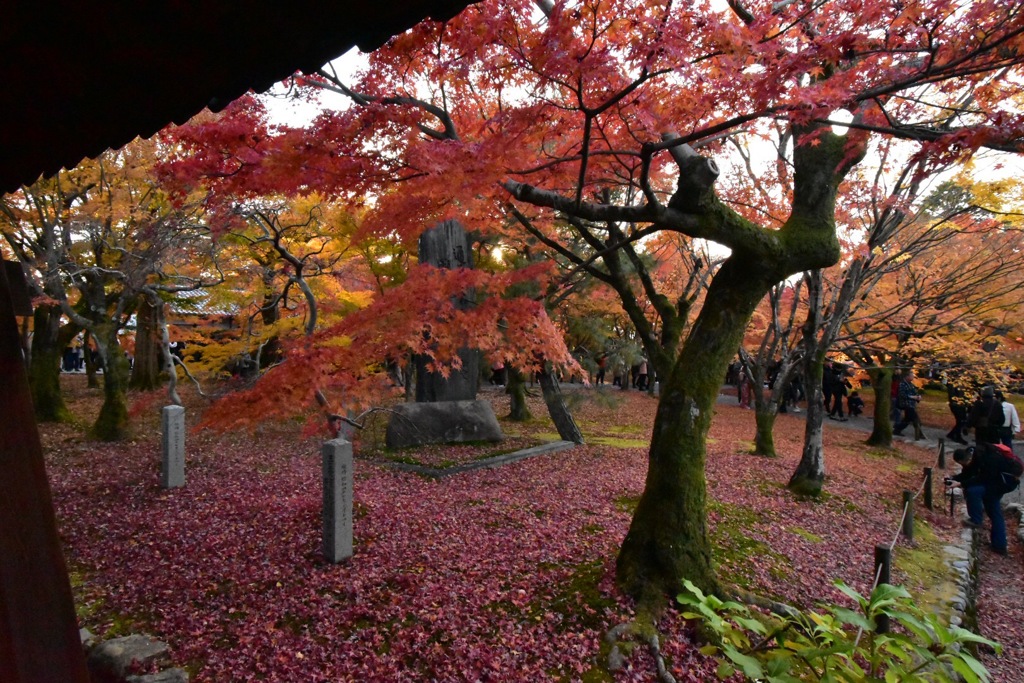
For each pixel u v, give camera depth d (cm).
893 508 774
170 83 160
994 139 296
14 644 186
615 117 433
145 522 627
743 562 536
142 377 1568
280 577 503
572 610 440
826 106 340
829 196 486
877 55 345
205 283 865
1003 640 498
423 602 457
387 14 138
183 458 757
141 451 918
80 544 581
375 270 1073
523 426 1305
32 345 1192
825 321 875
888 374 1215
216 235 648
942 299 891
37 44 145
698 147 554
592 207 425
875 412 1252
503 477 817
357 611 449
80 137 183
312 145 379
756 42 350
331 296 975
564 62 315
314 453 951
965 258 906
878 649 254
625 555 472
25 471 193
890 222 766
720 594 452
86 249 901
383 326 467
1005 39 289
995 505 697
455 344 488
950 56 326
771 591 489
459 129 470
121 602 475
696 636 410
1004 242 858
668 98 395
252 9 133
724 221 441
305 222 741
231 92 166
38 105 167
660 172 620
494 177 398
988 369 946
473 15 336
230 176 409
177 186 414
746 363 1065
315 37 144
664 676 371
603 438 1198
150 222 789
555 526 610
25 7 134
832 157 492
